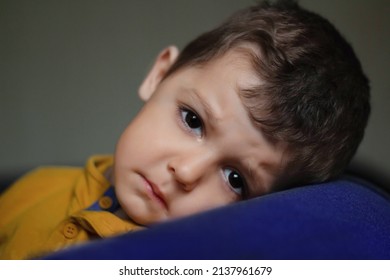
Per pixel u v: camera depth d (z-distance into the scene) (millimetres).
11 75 1438
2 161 1463
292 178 682
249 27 706
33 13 1411
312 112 659
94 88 1428
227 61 669
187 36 1353
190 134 661
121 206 693
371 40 1215
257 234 390
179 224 393
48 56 1426
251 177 665
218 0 1321
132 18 1383
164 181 650
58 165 1454
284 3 817
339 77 701
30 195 840
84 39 1409
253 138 641
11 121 1457
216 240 371
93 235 667
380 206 616
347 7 1224
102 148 1450
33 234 725
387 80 1213
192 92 667
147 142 669
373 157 1221
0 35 1420
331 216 469
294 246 392
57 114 1448
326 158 695
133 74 1401
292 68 657
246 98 635
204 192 659
